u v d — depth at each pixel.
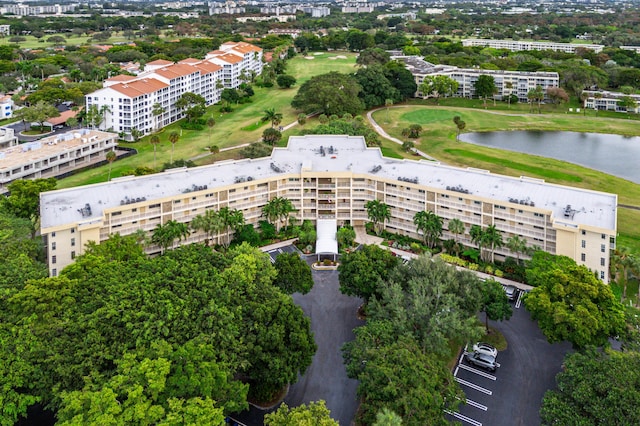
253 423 79.62
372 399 72.19
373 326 85.00
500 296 98.88
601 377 71.75
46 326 77.31
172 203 130.50
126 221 125.19
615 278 122.81
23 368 70.44
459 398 75.50
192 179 140.75
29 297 81.06
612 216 118.69
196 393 67.56
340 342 99.69
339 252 136.50
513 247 123.06
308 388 87.44
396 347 78.12
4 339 74.56
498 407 83.50
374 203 142.00
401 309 87.75
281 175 145.25
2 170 174.12
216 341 77.38
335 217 148.50
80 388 70.75
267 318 83.69
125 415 61.19
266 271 97.62
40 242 118.75
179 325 77.62
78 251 118.31
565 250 118.75
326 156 159.88
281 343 79.88
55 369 70.44
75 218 118.88
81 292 85.81
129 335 76.38
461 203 133.50
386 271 103.44
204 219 129.88
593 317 86.50
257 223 145.50
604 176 197.25
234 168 149.50
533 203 125.88
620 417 65.81
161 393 66.56
